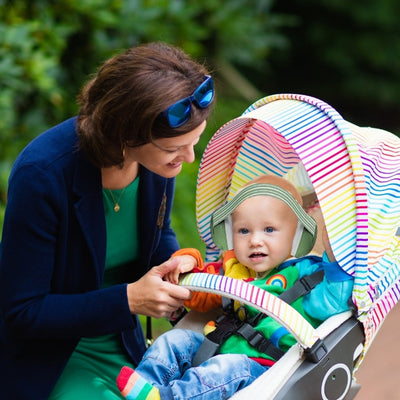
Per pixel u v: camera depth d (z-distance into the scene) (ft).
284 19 56.70
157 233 13.88
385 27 58.18
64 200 11.74
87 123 11.45
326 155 11.95
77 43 27.76
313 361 11.32
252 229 14.01
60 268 12.14
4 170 23.54
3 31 23.25
